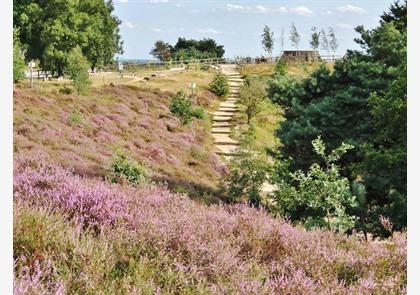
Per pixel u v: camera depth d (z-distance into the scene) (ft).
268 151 60.29
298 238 17.80
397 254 16.29
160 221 15.21
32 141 57.41
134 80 175.63
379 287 13.55
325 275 14.08
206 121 129.59
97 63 186.91
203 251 13.94
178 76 187.42
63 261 11.55
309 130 53.93
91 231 13.76
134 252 13.44
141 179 36.14
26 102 81.56
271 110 148.46
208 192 54.34
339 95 55.16
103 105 103.19
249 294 11.76
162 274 12.39
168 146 87.66
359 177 55.36
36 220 13.12
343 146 35.09
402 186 42.98
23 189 17.02
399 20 65.16
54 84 130.31
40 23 159.53
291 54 235.61
